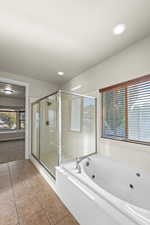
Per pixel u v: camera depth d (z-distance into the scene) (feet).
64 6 4.22
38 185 6.67
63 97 8.76
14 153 12.99
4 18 4.72
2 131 21.80
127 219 3.02
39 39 6.00
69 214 4.71
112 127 7.71
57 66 9.16
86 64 8.79
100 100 8.43
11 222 4.28
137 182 5.65
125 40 6.07
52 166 7.37
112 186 6.36
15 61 8.38
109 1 4.01
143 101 6.10
